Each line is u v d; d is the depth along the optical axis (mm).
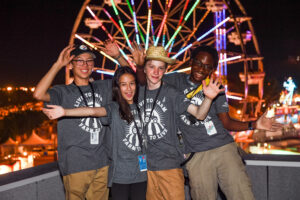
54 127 49469
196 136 3021
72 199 3078
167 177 2896
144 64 3031
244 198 2902
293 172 3264
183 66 18438
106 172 3178
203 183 3047
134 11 17812
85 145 3049
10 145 38375
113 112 2965
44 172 3295
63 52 2912
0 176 3168
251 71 25016
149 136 2938
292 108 52344
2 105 50656
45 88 2861
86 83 3262
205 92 2650
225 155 2988
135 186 2934
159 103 2955
